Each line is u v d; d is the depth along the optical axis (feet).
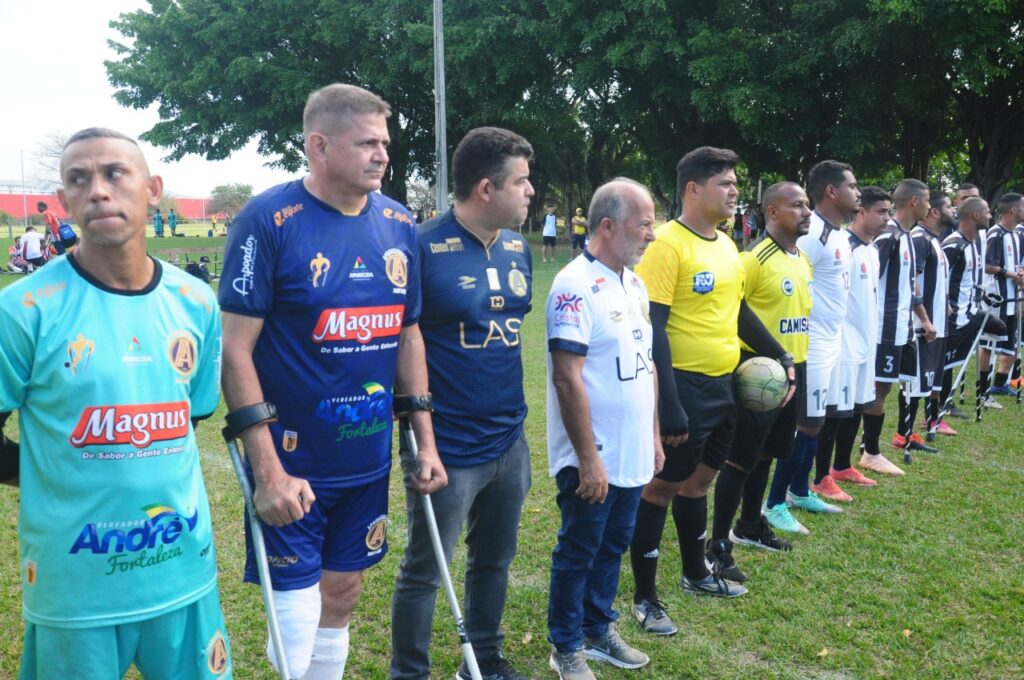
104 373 6.58
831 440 18.35
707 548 14.97
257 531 7.89
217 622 7.54
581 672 10.96
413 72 89.45
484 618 10.78
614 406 10.52
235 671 11.13
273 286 8.04
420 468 8.95
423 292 9.55
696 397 12.26
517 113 87.04
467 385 9.69
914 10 59.93
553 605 11.09
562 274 10.44
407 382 9.13
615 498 10.91
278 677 11.04
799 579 14.39
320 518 8.52
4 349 6.32
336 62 98.53
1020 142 75.25
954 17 60.85
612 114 85.05
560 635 11.03
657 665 11.66
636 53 75.66
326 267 8.11
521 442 10.50
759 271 14.75
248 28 95.45
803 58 68.95
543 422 24.35
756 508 15.71
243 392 7.84
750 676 11.39
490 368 9.80
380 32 89.30
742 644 12.23
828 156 79.20
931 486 19.44
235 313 7.89
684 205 12.53
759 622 12.85
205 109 99.50
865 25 64.90
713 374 12.38
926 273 21.99
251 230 7.91
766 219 15.12
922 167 84.23
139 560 6.81
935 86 72.49
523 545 15.58
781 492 16.71
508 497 10.39
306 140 8.21
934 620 12.88
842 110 75.66
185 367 7.12
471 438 9.77
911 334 20.68
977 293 24.95
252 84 96.37
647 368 10.89
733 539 16.11
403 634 9.89
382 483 8.95
